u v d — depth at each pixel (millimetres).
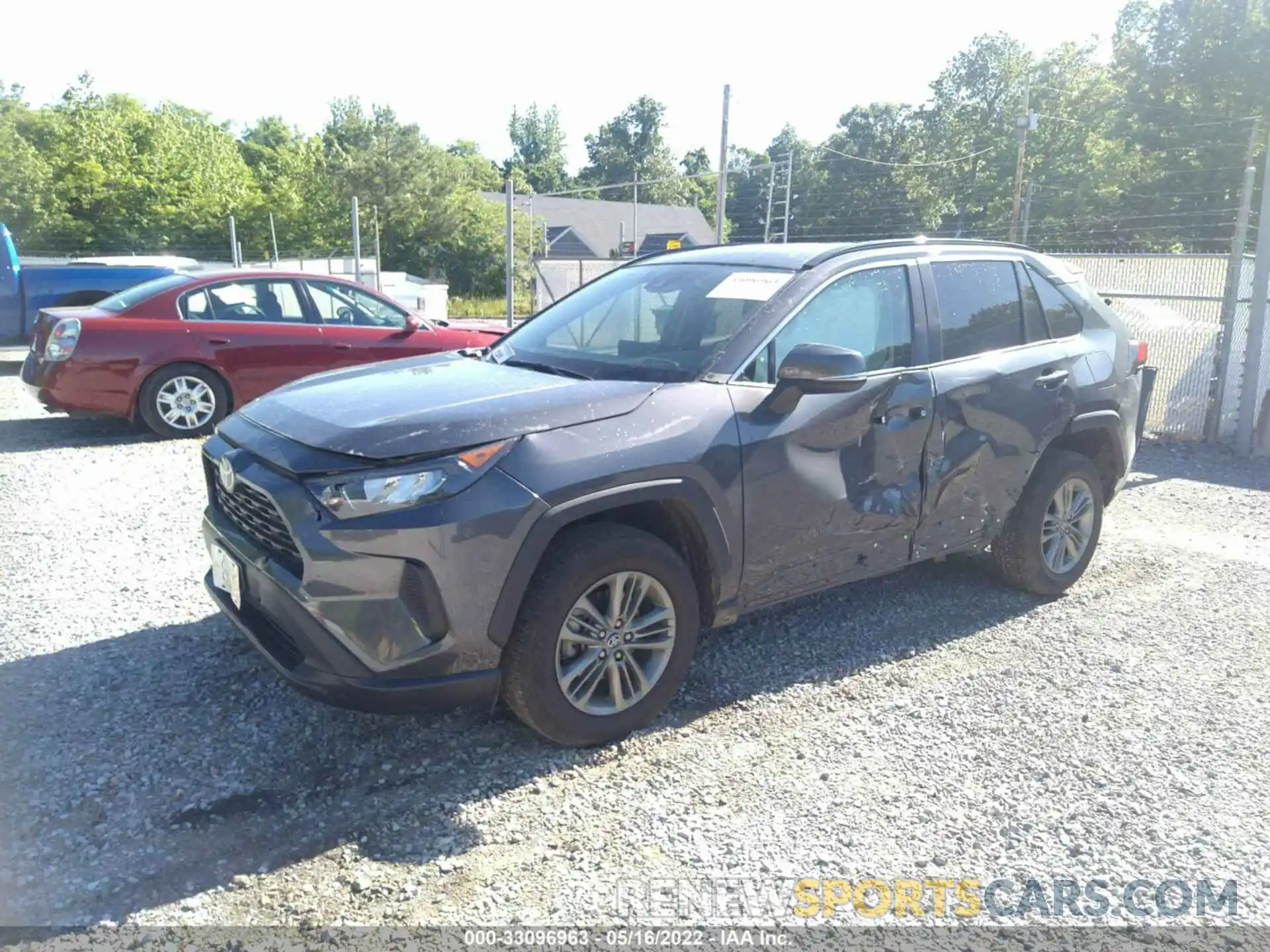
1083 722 3865
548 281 22969
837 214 67375
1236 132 42000
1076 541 5305
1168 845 3080
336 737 3598
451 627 3143
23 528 6035
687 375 3812
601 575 3410
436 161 53219
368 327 9609
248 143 71125
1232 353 9727
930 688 4141
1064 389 4969
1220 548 6312
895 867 2939
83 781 3256
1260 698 4109
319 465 3174
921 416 4320
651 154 109125
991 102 60562
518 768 3439
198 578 5176
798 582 4062
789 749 3609
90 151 45125
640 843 3027
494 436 3254
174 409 8828
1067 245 49094
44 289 13625
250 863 2881
